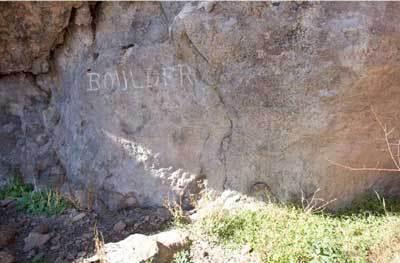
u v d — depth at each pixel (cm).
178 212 420
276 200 422
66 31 489
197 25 411
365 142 409
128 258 359
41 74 522
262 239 374
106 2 463
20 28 490
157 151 445
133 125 448
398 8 382
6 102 538
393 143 411
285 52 400
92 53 471
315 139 409
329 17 388
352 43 383
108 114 455
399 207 404
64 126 502
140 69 443
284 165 420
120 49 455
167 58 437
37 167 518
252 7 402
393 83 395
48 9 473
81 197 462
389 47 383
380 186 421
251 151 427
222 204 428
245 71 414
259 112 416
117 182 453
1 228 424
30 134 529
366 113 401
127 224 425
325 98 396
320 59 392
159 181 445
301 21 394
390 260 341
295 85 401
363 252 352
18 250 407
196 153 441
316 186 415
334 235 370
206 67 425
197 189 443
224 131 433
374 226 380
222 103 429
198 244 384
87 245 404
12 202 478
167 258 366
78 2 460
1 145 536
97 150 463
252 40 406
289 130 411
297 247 356
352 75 388
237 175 433
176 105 438
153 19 451
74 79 484
